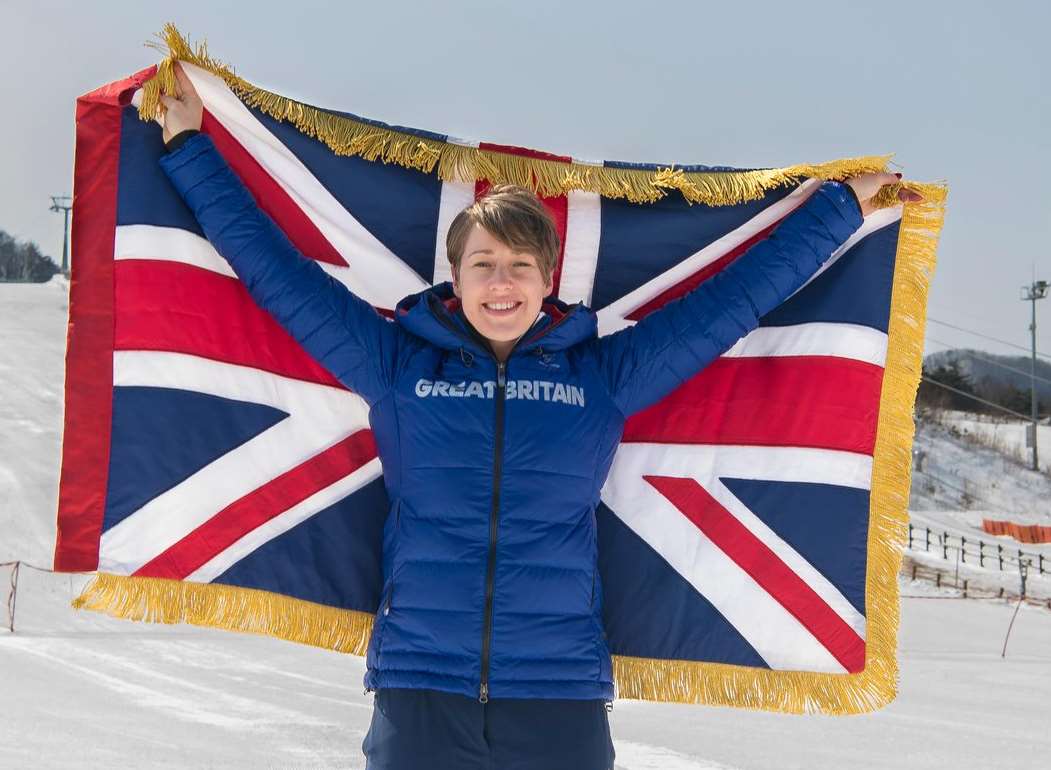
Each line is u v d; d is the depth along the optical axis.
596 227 4.01
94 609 3.52
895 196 3.87
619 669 3.80
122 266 3.61
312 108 3.81
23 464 28.30
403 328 3.19
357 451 3.77
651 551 3.83
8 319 50.25
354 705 8.62
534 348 3.12
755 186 3.92
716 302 3.34
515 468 3.00
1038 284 68.50
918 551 31.52
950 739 7.84
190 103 3.56
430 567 2.98
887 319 3.91
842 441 3.86
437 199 3.94
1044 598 23.86
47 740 6.29
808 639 3.78
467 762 2.88
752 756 6.89
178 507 3.60
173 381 3.62
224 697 8.63
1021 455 68.25
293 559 3.68
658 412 3.88
